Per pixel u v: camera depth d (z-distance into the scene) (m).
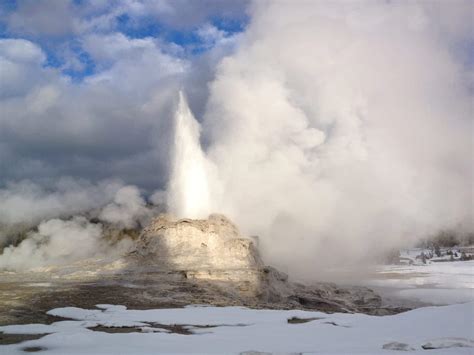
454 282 49.50
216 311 20.52
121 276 29.48
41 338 14.95
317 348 13.62
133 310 20.78
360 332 16.16
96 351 13.21
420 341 14.42
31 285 27.45
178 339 14.88
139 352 13.05
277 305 26.28
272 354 12.67
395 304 32.16
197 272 28.56
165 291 25.70
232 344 14.23
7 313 19.55
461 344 13.80
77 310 19.95
